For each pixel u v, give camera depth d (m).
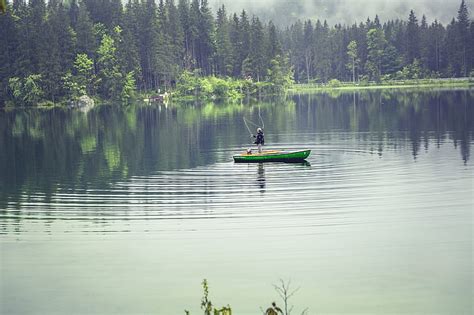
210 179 47.38
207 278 26.50
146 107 154.75
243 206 38.03
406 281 25.53
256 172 50.03
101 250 30.28
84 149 69.88
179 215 36.28
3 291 25.70
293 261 28.06
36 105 161.25
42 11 183.75
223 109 136.50
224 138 77.31
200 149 66.94
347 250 29.23
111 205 39.28
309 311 23.34
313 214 35.62
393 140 68.94
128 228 33.84
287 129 86.12
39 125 104.44
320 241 30.64
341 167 51.19
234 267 27.59
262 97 196.00
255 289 25.30
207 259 28.66
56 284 26.33
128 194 42.56
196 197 40.91
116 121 109.94
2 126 103.38
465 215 34.38
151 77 199.38
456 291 24.52
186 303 24.31
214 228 33.41
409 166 50.50
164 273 27.19
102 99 179.38
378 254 28.58
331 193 40.91
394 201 38.12
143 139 78.94
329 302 23.95
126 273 27.28
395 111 111.06
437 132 74.94
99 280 26.64
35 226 34.66
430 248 29.19
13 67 162.25
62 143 76.75
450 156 55.19
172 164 56.12
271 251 29.44
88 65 174.25
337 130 82.38
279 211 36.56
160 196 41.59
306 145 67.38
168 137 80.38
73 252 30.08
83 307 24.20
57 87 165.38
